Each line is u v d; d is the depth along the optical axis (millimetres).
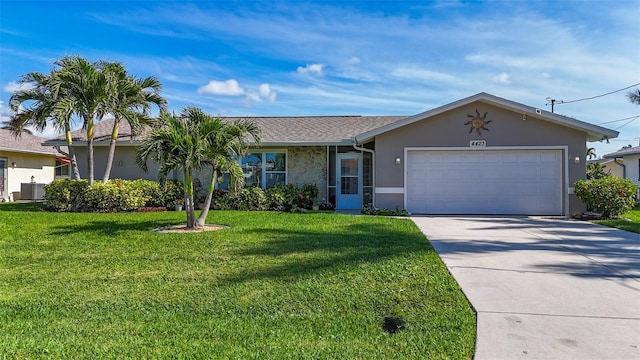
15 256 6379
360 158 15109
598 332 3516
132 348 3234
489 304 4199
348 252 6457
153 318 3895
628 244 7566
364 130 15969
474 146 12969
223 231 8578
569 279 5125
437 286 4719
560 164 12789
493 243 7617
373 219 10938
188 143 8664
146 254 6469
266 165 15273
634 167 24844
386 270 5363
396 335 3480
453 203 13156
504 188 13000
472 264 5871
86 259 6176
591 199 11797
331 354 3115
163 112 9781
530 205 12891
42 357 3076
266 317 3902
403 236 8023
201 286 4820
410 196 13273
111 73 13539
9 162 20141
